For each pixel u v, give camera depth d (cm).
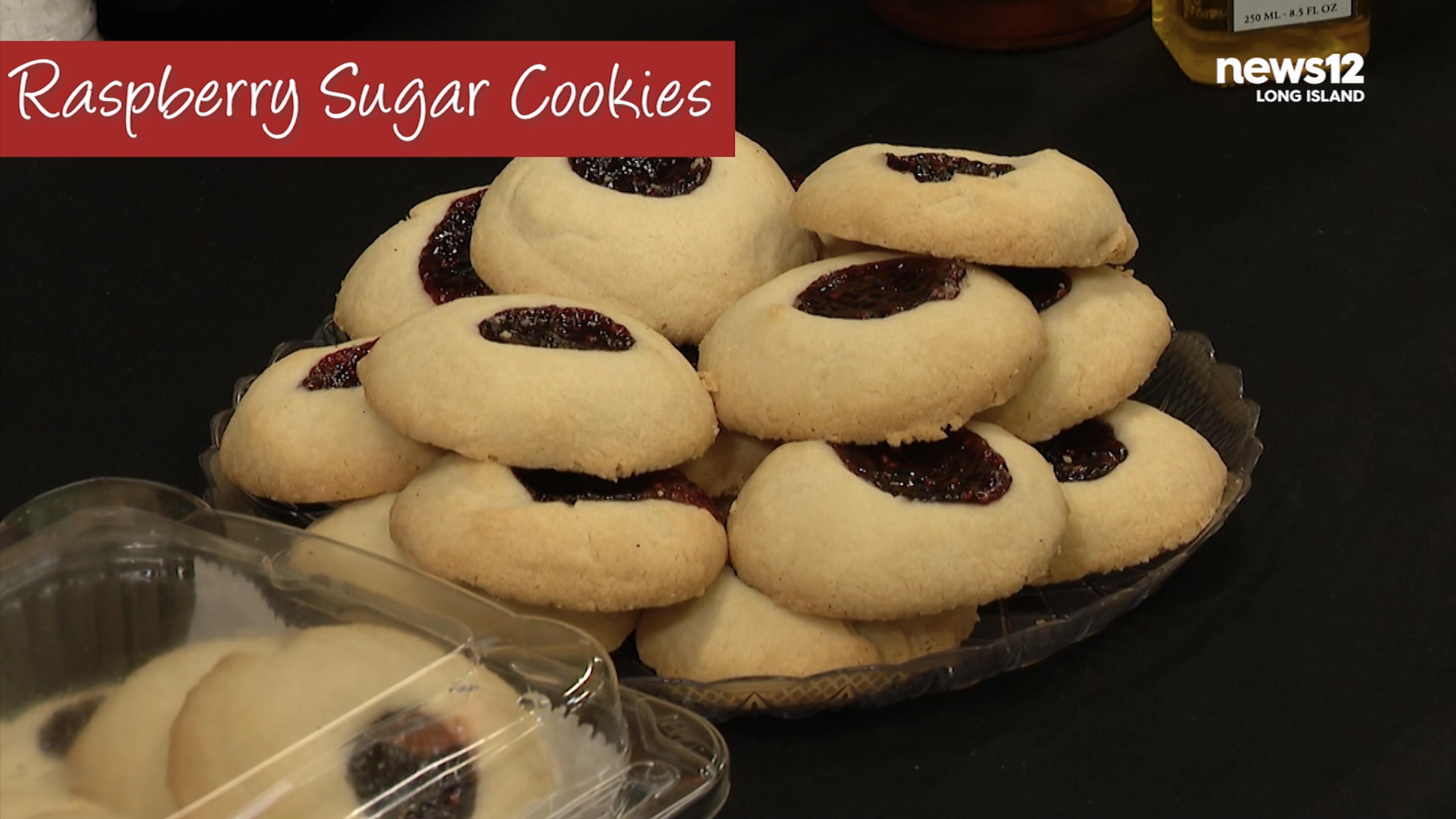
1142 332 72
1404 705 67
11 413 78
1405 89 89
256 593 64
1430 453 74
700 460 71
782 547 67
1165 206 85
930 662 66
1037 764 66
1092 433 72
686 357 72
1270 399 76
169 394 79
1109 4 93
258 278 84
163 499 67
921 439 68
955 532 67
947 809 65
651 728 64
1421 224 83
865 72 92
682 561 66
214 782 61
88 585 64
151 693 63
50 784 62
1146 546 70
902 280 70
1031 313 70
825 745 67
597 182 74
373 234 85
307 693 62
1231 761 66
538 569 66
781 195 74
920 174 71
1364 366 77
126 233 86
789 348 69
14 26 90
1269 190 85
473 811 61
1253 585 70
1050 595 70
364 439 70
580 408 67
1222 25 89
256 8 92
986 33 93
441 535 66
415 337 68
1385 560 71
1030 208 70
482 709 62
